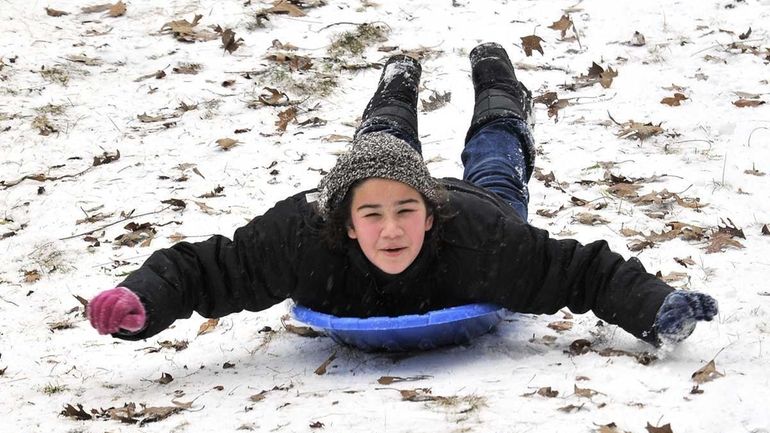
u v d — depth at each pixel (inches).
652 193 488.7
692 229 445.1
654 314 312.2
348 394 311.3
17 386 352.2
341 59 690.8
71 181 555.8
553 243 332.5
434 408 289.9
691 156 537.0
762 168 517.7
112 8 760.3
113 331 319.3
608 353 326.0
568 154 548.1
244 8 760.3
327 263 331.6
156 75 676.1
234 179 547.5
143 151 587.5
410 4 764.6
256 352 367.2
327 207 321.4
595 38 701.3
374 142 317.1
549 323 363.9
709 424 267.4
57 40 721.6
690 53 668.1
